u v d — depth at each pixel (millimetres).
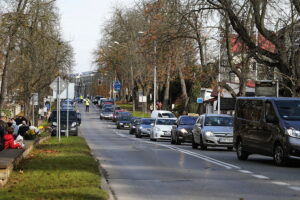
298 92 50125
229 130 46656
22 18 46188
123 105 187500
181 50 62844
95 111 198500
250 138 34062
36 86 81375
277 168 29391
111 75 184250
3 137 30172
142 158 36562
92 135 86562
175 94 149625
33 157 32625
